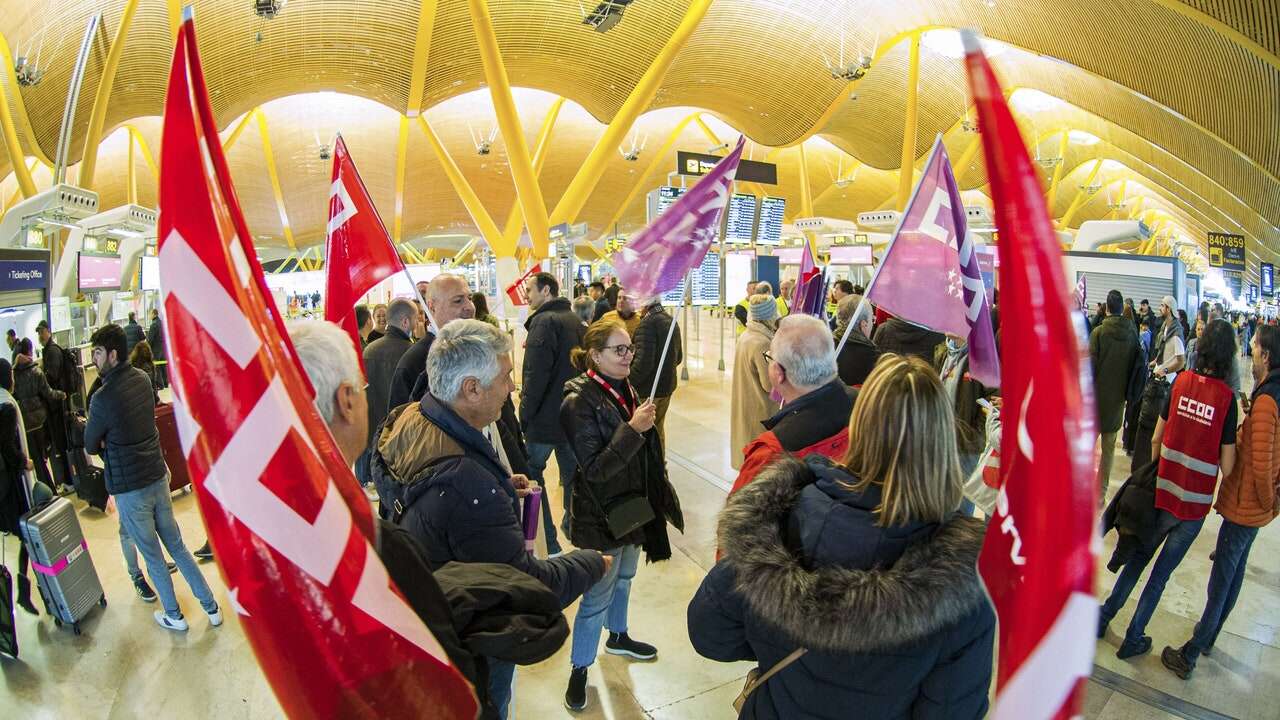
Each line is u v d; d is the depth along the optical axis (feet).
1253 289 153.48
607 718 9.79
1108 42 57.77
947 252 10.13
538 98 112.16
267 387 2.93
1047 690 2.39
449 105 109.81
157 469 12.05
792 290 35.94
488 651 4.42
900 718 4.51
